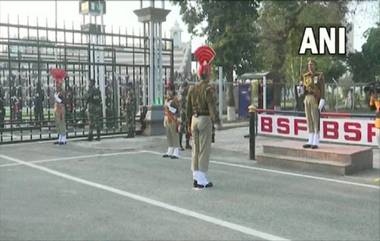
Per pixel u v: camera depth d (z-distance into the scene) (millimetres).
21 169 11070
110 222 6715
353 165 10266
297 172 10500
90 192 8602
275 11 27781
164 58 21281
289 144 11719
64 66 19500
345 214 7070
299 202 7789
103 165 11555
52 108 19562
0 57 18188
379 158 12234
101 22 22953
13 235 6141
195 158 8914
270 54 29031
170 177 9961
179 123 13102
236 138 16750
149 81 18219
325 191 8602
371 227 6430
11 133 16016
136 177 9984
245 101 25609
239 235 6098
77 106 18422
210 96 8750
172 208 7449
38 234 6180
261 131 15875
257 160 11641
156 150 14281
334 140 13648
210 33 28297
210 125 8852
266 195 8297
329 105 28750
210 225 6535
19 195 8414
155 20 18047
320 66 27953
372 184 9234
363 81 22812
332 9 26625
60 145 15398
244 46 27453
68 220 6824
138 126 18203
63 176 10148
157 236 6078
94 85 18000
